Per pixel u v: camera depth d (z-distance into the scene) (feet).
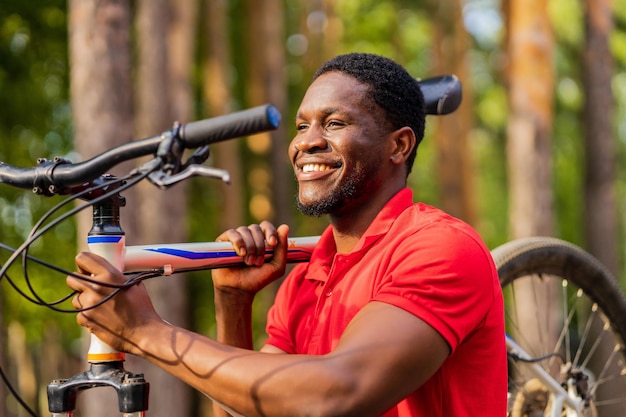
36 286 62.75
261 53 63.00
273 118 8.21
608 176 56.08
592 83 56.49
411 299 9.26
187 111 51.78
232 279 11.26
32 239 8.71
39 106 65.62
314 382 8.68
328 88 10.61
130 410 9.45
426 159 90.94
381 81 10.64
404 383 8.96
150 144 8.65
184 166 8.77
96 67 36.19
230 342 11.34
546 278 16.22
